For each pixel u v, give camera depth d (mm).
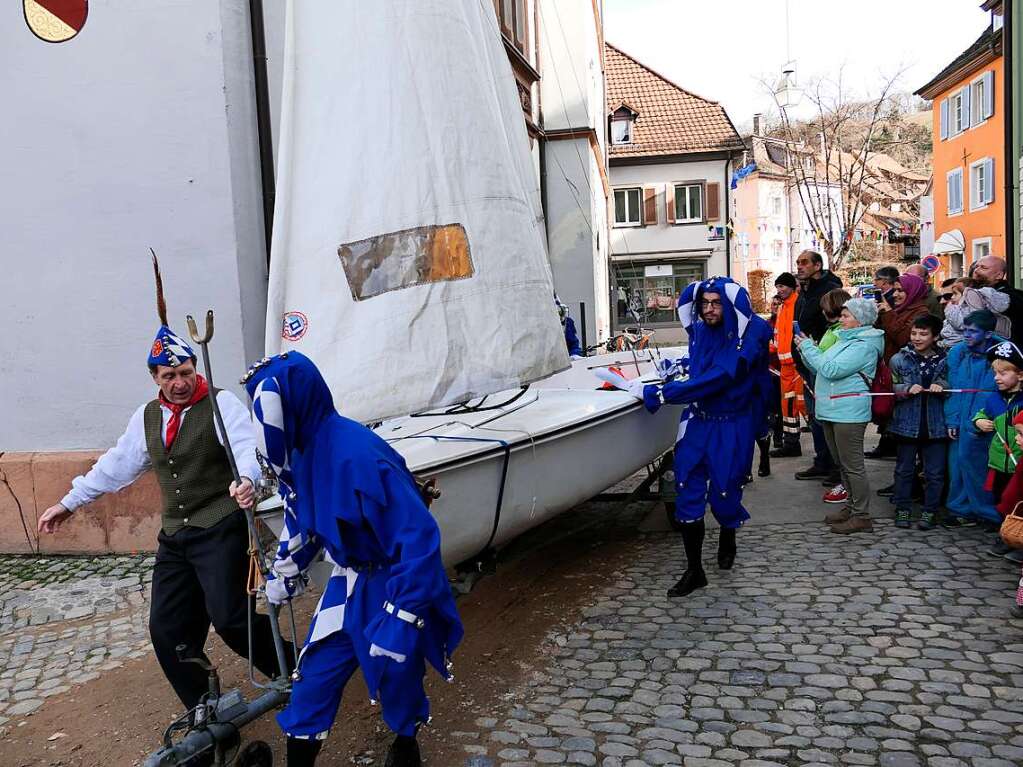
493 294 4285
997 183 28078
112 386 6266
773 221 46062
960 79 30484
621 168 31641
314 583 3580
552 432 4551
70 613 5117
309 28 3994
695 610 4531
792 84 34875
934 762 3020
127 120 6105
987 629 4055
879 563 5066
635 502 6844
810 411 7219
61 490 6207
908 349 5637
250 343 6223
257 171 6324
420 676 2824
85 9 6059
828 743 3182
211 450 3238
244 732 3490
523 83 13688
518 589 5047
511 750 3256
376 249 4039
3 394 6367
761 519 6207
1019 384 4836
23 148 6184
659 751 3193
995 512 5328
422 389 4070
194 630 3357
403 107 4090
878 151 47938
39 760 3449
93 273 6215
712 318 4660
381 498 2588
